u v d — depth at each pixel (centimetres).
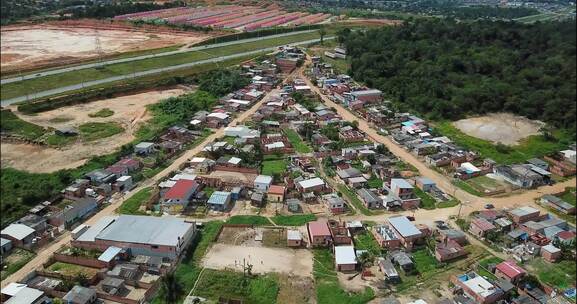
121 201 9888
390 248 8394
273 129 13912
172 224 8475
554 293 7438
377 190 10381
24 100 16062
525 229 9119
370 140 13312
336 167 11488
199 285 7344
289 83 18425
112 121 14538
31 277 7512
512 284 7462
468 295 7225
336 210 9538
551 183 11438
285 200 9962
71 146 12700
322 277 7619
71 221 9081
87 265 7831
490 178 11488
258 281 7450
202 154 12062
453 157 12100
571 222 9681
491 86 16725
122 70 19525
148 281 7456
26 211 9475
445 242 8569
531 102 15838
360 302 7044
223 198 9675
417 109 15912
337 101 16638
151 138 12950
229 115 14862
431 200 10181
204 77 18725
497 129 14612
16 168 11381
